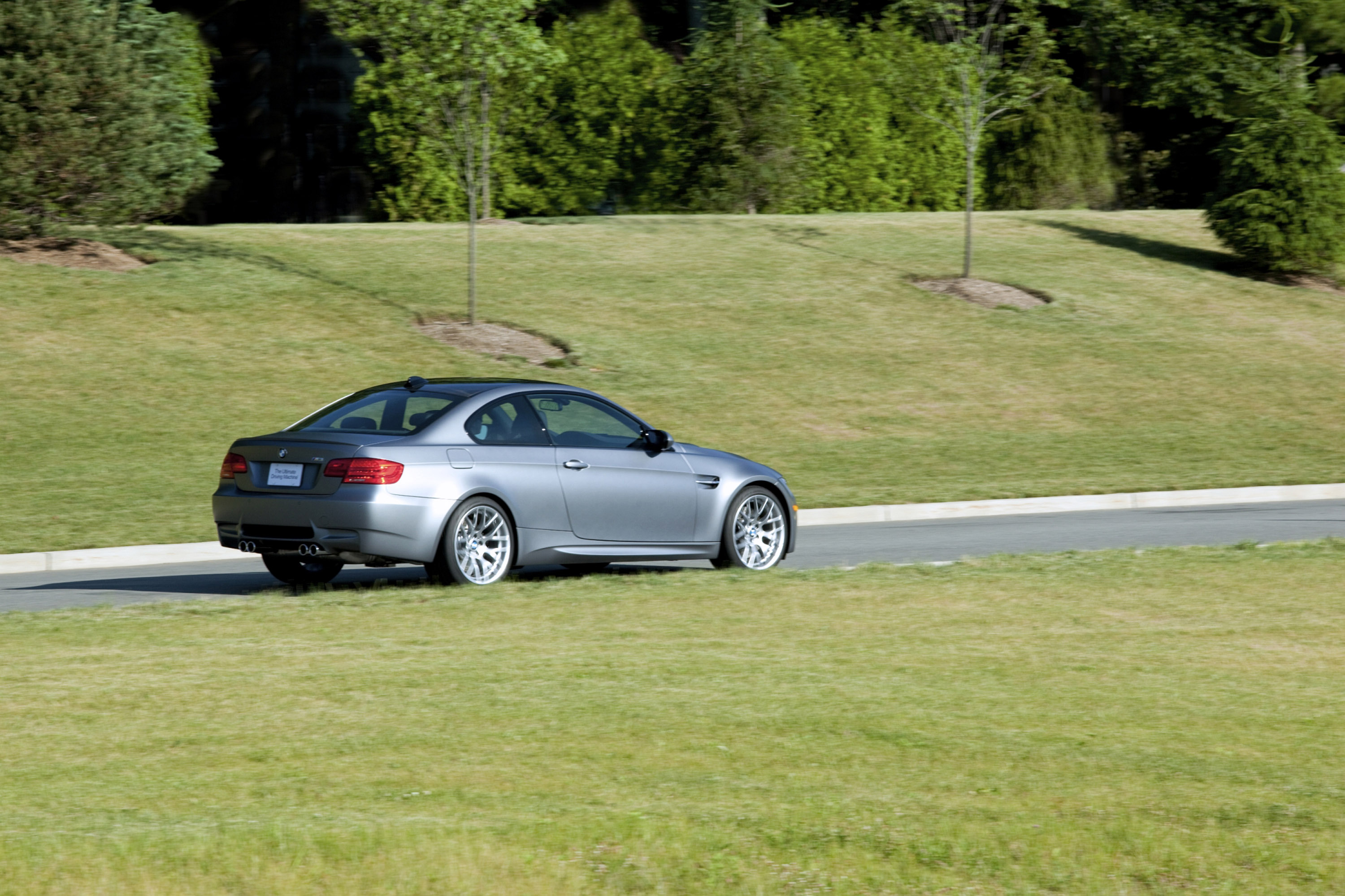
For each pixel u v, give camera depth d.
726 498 35.09
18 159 72.44
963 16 97.38
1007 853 14.24
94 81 75.25
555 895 13.06
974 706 20.58
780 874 13.68
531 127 112.62
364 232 89.88
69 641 25.27
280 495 30.70
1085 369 75.69
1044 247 98.31
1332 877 13.67
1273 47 134.88
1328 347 83.19
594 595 29.80
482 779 17.08
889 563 38.12
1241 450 65.19
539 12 116.88
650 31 129.12
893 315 81.25
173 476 52.09
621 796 16.36
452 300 77.06
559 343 72.25
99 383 60.94
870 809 15.74
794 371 71.69
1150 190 140.25
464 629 26.30
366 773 17.38
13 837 14.67
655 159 115.38
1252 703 20.81
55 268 73.44
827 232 97.56
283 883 13.23
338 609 28.31
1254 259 96.00
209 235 84.88
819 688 21.66
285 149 124.25
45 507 47.16
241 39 123.25
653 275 84.75
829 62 119.44
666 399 66.50
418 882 13.28
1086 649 24.59
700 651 24.33
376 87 112.12
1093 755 18.02
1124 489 56.56
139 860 13.78
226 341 67.44
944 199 122.81
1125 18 131.00
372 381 64.81
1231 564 33.66
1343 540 37.66
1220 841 14.61
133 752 18.33
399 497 30.19
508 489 31.62
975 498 54.12
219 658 23.70
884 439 63.81
